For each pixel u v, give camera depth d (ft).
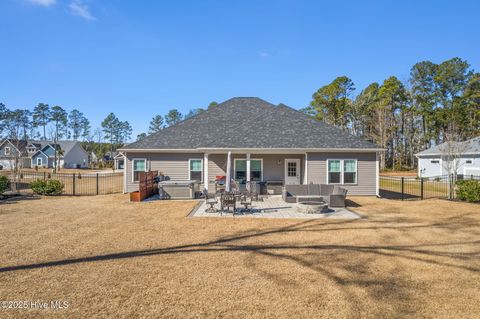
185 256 20.40
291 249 22.15
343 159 55.62
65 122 314.96
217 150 53.47
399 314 12.64
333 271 17.61
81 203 46.39
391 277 16.71
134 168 59.98
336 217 35.37
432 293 14.73
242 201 45.09
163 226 30.27
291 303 13.55
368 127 171.83
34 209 40.63
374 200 50.37
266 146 54.44
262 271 17.57
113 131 333.42
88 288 15.07
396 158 171.94
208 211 39.50
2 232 27.35
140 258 19.90
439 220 33.35
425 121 161.07
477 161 87.15
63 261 19.20
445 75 158.61
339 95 173.06
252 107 73.41
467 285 15.70
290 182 60.64
